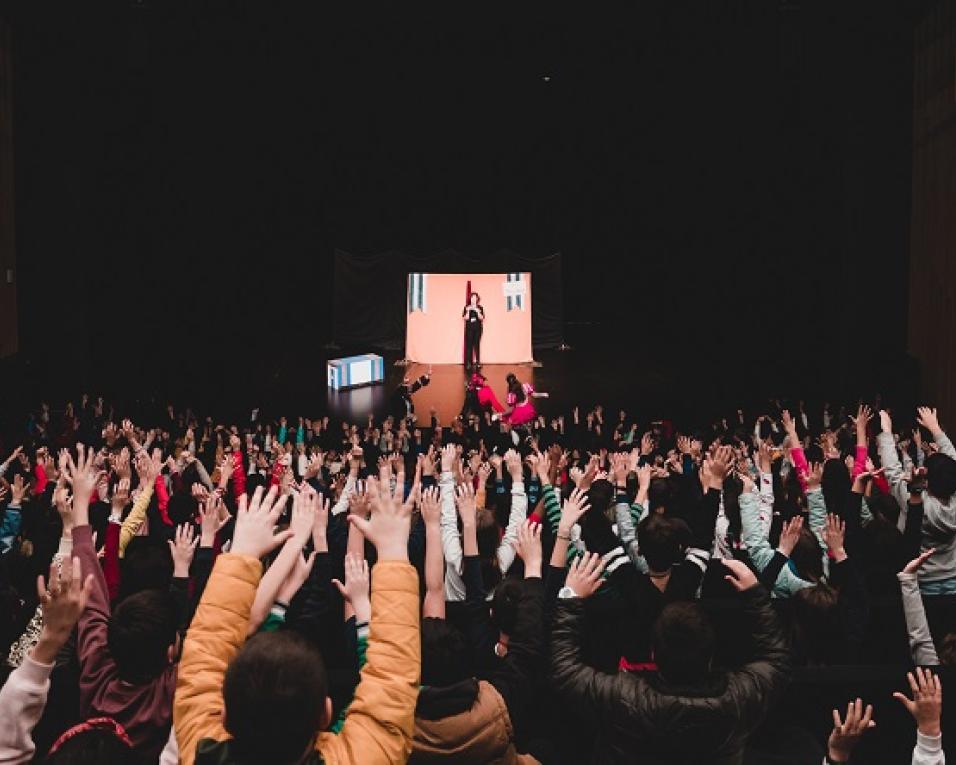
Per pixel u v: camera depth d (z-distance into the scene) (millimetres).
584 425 23859
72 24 25844
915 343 26500
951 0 23438
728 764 3506
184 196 33406
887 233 27484
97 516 7418
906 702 3908
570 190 38625
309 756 2504
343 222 38781
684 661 3486
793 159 31391
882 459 7512
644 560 6695
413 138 37062
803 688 4895
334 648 5715
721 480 6844
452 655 3557
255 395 28938
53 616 2949
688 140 36125
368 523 2924
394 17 29172
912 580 5137
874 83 27016
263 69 31328
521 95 35375
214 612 2781
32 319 27078
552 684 3707
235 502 10211
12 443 17688
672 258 38938
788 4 25719
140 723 3617
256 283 38844
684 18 28359
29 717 2924
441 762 3463
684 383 30422
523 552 4480
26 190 26797
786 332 32594
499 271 35250
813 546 6340
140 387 30000
